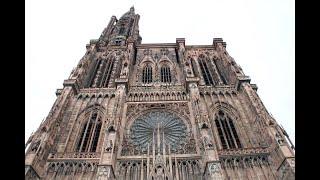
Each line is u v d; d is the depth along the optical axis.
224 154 41.28
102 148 40.28
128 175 38.56
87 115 50.25
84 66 60.06
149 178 36.38
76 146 44.28
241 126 47.56
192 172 38.94
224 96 53.31
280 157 37.81
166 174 36.81
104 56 68.50
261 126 44.12
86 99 53.31
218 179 34.03
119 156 41.25
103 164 36.38
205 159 37.69
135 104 51.81
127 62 60.03
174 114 50.09
